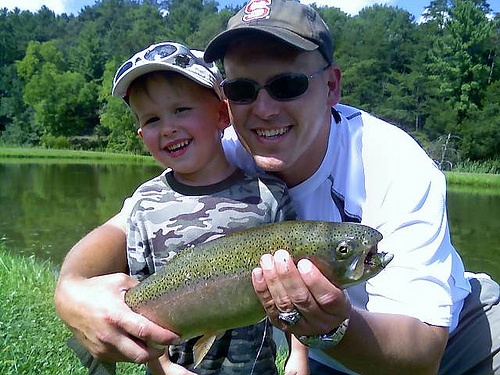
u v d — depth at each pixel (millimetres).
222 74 906
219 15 21594
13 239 3754
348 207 840
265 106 789
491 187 10234
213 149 849
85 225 4402
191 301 698
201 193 833
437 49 15344
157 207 834
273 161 812
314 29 802
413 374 729
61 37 27641
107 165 13062
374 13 21047
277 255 603
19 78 20719
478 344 1007
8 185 7723
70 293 743
